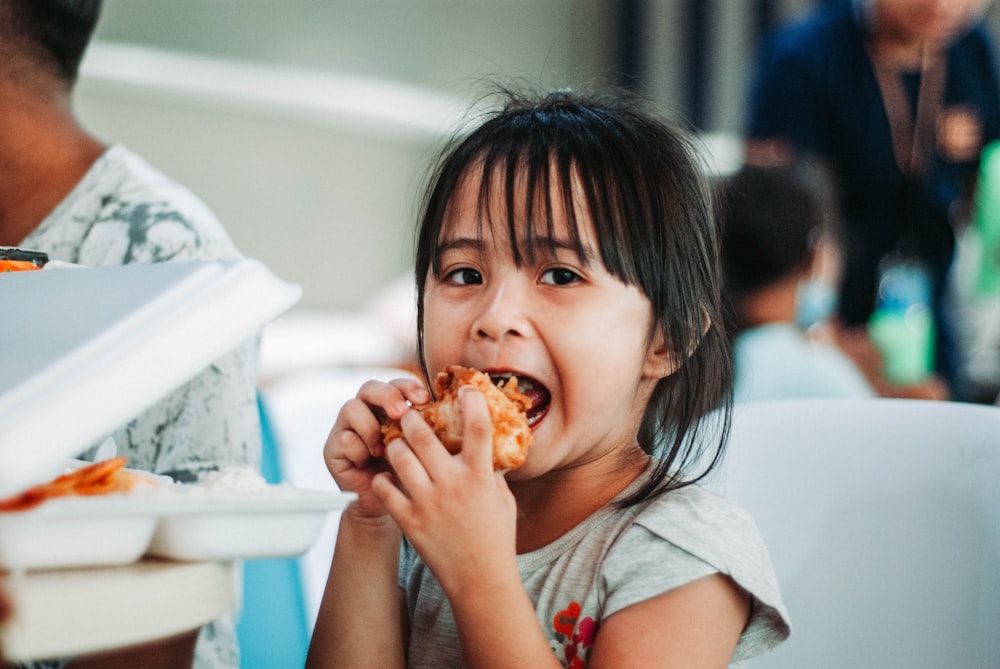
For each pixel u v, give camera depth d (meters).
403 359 4.32
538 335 1.15
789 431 1.40
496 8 5.50
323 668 1.19
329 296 4.84
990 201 3.45
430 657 1.25
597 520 1.21
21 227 1.33
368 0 4.94
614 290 1.18
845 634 1.31
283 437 2.24
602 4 5.87
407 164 5.06
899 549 1.32
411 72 5.16
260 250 4.60
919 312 2.98
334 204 4.81
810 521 1.36
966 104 3.35
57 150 1.32
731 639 1.11
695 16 5.73
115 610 0.63
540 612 1.17
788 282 2.22
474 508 0.98
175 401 1.21
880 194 3.32
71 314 0.71
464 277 1.21
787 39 3.39
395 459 1.00
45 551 0.63
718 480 1.37
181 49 4.34
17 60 1.28
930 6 3.16
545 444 1.15
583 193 1.18
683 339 1.25
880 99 3.30
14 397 0.64
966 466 1.32
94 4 1.33
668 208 1.25
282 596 1.61
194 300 0.67
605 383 1.16
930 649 1.28
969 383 3.53
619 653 1.08
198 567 0.68
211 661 1.14
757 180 2.23
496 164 1.22
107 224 1.30
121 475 0.74
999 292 3.67
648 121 1.33
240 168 4.51
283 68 4.66
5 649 0.61
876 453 1.37
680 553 1.12
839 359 2.43
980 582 1.27
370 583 1.19
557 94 1.47
